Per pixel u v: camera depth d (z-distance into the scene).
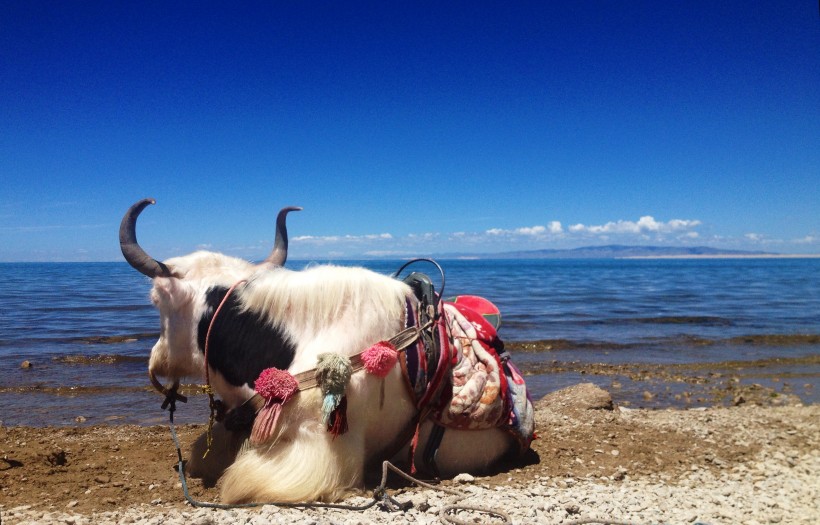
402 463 3.09
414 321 2.93
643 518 2.69
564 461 3.62
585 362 9.63
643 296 27.56
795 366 9.47
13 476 3.16
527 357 10.17
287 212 3.35
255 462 2.72
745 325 15.34
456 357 3.06
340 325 2.82
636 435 4.35
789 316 17.73
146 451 3.84
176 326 3.05
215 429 3.27
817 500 3.09
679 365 9.43
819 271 79.25
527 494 2.91
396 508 2.62
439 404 2.98
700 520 2.70
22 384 7.23
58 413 5.79
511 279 48.97
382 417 2.88
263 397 2.70
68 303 20.72
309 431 2.70
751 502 3.01
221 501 2.77
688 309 20.19
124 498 2.86
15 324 14.29
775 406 6.45
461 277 53.62
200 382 3.23
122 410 5.93
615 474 3.38
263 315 2.87
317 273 2.94
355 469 2.80
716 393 7.32
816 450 4.16
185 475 3.24
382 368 2.72
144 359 9.16
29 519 2.52
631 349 11.16
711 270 85.00
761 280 49.47
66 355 9.49
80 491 2.95
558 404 5.43
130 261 2.97
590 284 40.41
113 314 16.86
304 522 2.41
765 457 3.95
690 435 4.43
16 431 4.67
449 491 2.85
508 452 3.41
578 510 2.71
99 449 3.87
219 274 3.10
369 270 3.06
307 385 2.69
